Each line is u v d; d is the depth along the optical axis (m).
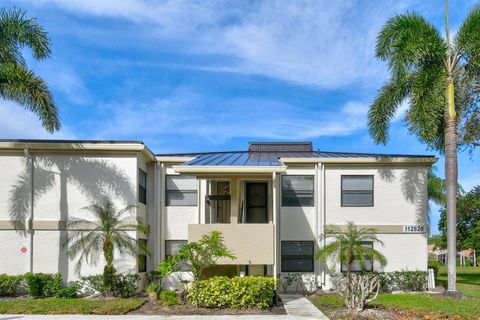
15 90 17.33
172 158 20.98
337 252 19.23
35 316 13.28
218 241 15.94
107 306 14.46
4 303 15.08
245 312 14.16
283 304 16.06
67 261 18.25
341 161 20.94
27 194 18.55
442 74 17.67
